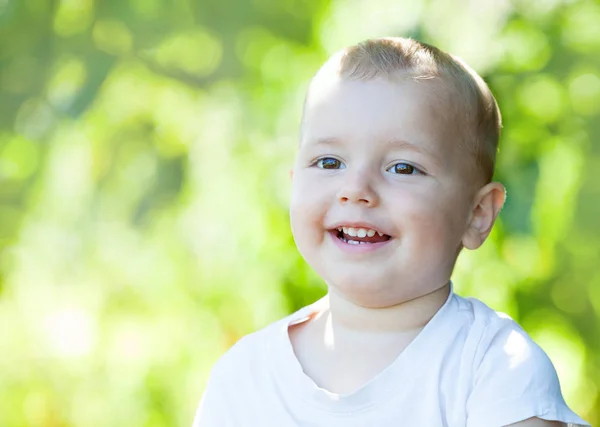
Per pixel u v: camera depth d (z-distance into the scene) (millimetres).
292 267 7340
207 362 8148
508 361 3203
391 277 3299
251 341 3645
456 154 3379
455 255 3455
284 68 8289
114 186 9852
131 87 9945
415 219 3273
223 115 8336
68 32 9828
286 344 3488
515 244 7340
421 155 3301
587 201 8609
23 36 9750
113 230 9602
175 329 8336
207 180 8156
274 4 9227
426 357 3266
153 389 8414
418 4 7270
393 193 3277
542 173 7227
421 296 3373
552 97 7730
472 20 7164
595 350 9000
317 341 3496
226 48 9641
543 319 8180
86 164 9719
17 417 8734
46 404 8727
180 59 9906
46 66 9781
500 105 7336
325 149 3369
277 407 3404
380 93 3330
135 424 8484
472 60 7113
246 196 7562
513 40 7293
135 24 9781
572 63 7809
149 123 10031
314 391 3324
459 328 3324
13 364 8852
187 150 9586
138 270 8898
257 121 7910
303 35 8859
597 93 7926
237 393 3535
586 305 8984
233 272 7531
